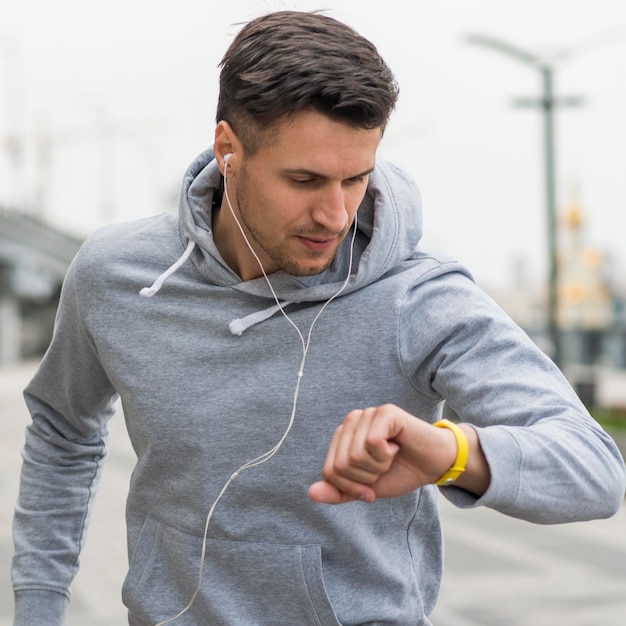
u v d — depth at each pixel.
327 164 1.46
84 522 2.08
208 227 1.77
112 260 1.83
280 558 1.68
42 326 62.59
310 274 1.58
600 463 1.38
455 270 1.69
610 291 43.72
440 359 1.60
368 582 1.70
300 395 1.67
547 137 15.52
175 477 1.75
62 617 2.04
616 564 7.19
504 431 1.33
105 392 2.01
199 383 1.73
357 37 1.50
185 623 1.75
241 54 1.53
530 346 1.54
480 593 6.30
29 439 2.06
